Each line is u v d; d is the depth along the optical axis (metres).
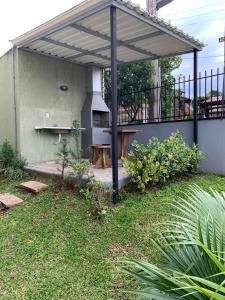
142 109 8.46
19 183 5.71
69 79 7.77
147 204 4.26
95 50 6.82
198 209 1.73
